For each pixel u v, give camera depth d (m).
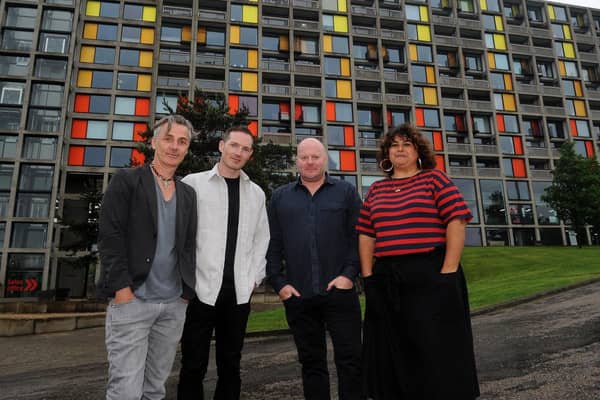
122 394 2.38
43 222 29.23
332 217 3.15
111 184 2.59
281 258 3.37
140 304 2.52
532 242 38.50
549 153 41.25
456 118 41.06
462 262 23.00
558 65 45.12
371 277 2.62
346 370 2.85
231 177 3.27
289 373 4.73
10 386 4.92
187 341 2.95
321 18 40.34
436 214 2.52
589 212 27.59
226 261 3.08
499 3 45.84
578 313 6.91
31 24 32.91
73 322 12.32
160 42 36.81
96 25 36.25
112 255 2.43
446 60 42.94
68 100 33.03
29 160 29.94
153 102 34.53
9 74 31.45
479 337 5.94
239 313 3.07
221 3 38.81
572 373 3.73
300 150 3.28
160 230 2.71
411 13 43.03
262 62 37.78
